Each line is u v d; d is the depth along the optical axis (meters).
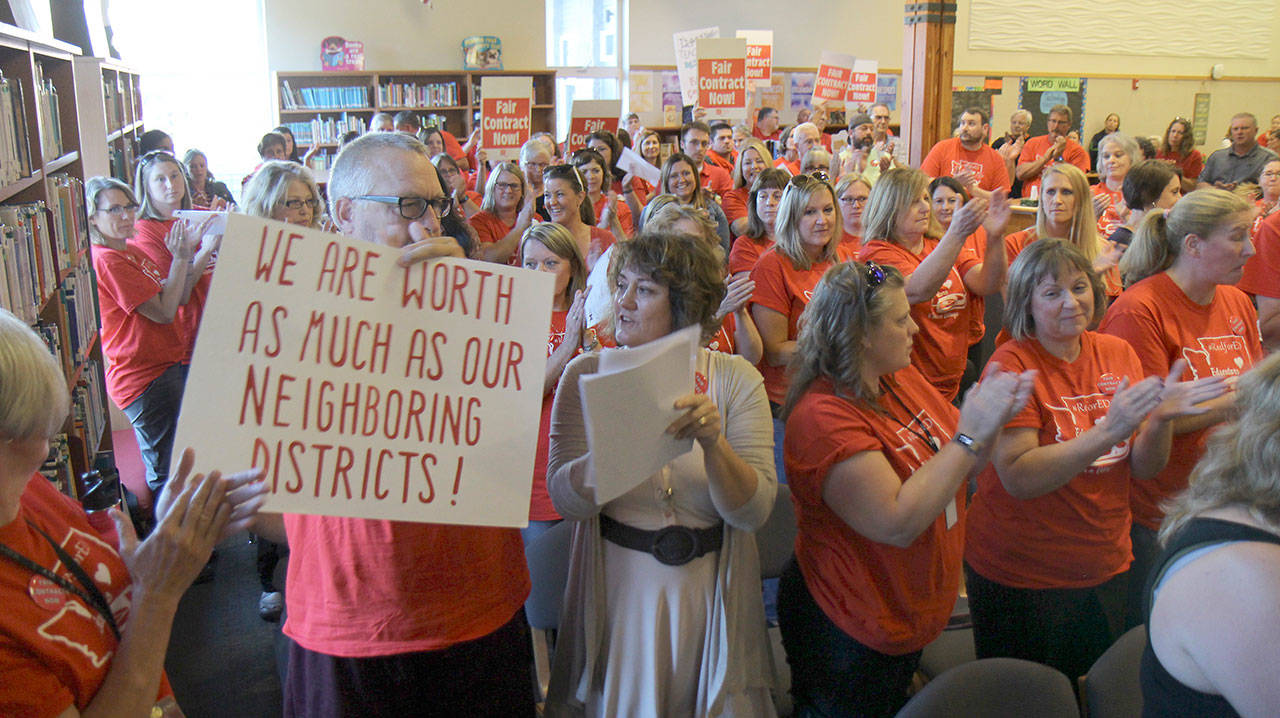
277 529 1.68
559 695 1.85
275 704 2.74
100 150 5.01
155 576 1.12
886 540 1.73
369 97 11.11
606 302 2.54
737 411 1.77
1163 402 1.98
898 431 1.86
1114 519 2.15
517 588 1.71
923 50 6.68
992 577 2.22
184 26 10.31
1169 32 14.41
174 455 1.18
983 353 4.67
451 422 1.36
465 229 2.93
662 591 1.72
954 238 3.06
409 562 1.50
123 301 3.47
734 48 7.94
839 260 3.67
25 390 1.02
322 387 1.27
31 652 1.02
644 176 6.09
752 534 1.78
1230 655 1.07
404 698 1.55
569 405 1.78
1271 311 3.47
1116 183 5.10
